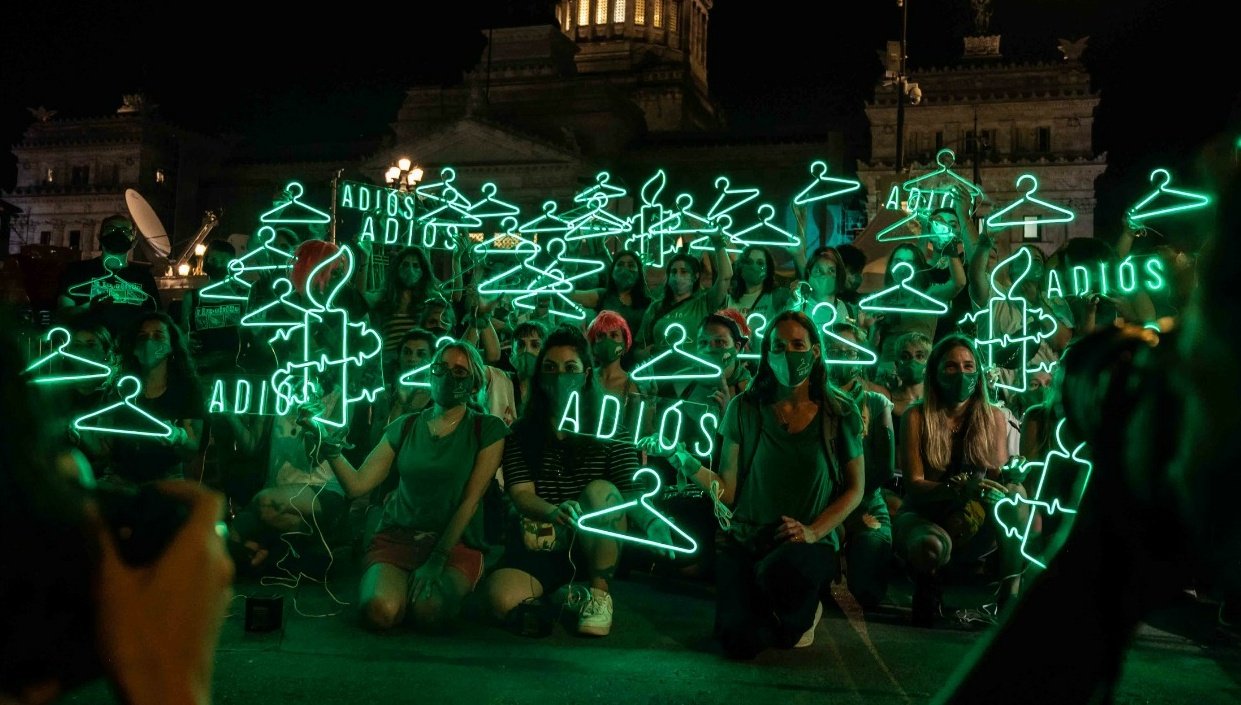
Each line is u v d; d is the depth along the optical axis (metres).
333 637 6.19
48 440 1.28
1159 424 1.12
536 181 55.28
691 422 8.05
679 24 80.94
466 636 6.34
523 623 6.35
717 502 6.29
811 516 6.27
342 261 9.45
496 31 62.00
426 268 9.62
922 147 51.62
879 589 7.18
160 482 1.40
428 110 61.09
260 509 7.90
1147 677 5.72
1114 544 1.19
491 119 56.03
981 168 50.22
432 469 6.58
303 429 6.74
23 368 1.28
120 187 65.56
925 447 7.20
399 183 21.06
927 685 5.46
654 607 7.30
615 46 78.62
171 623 1.28
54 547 1.24
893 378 9.17
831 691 5.34
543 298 11.80
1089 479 1.23
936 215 9.71
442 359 6.60
